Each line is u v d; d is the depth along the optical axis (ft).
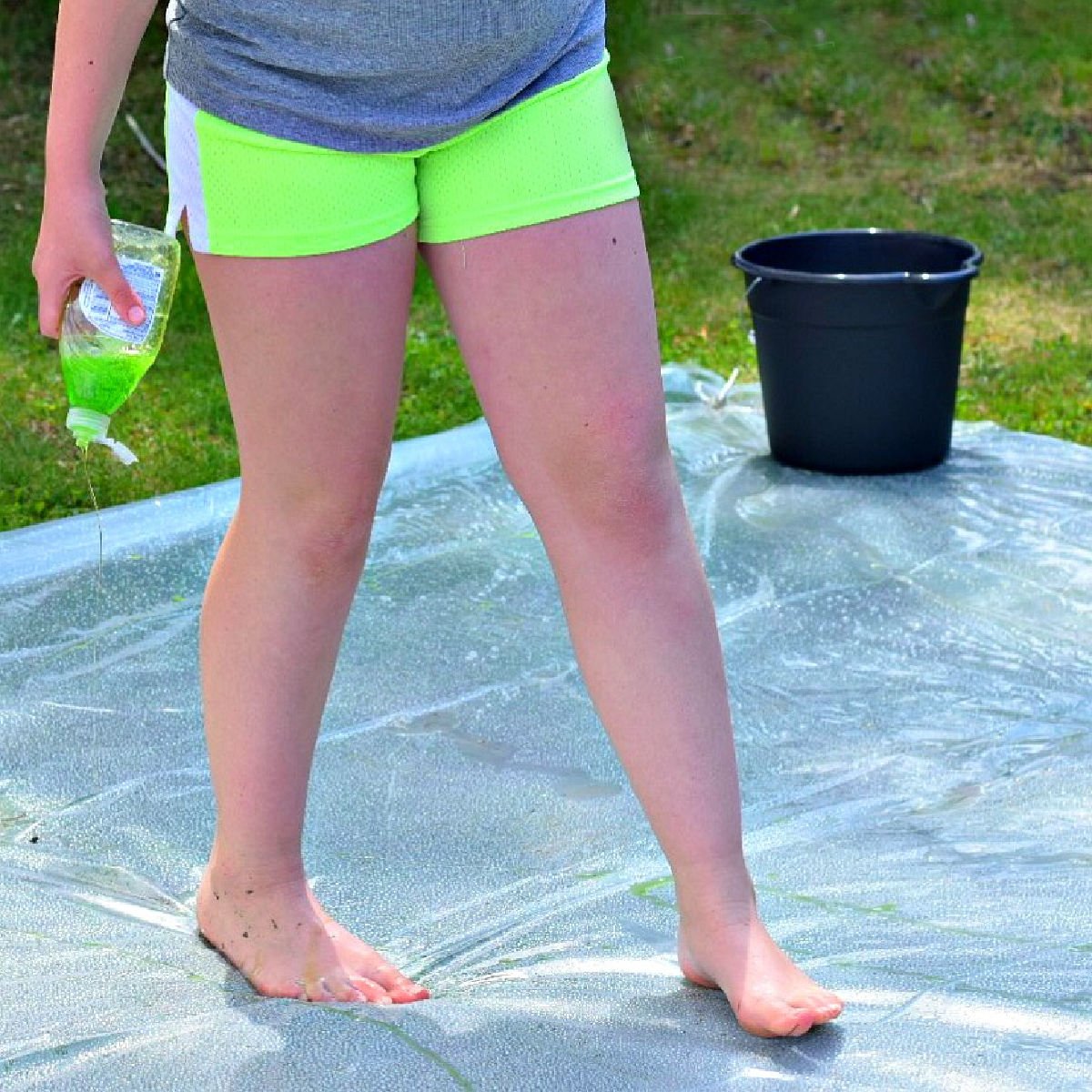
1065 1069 11.63
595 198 11.75
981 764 18.26
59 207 11.68
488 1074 11.62
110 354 12.25
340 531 12.58
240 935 13.60
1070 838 16.37
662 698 12.28
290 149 11.43
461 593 22.65
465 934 14.76
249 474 12.53
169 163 12.12
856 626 21.83
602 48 12.05
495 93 11.46
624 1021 12.43
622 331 11.89
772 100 52.60
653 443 12.11
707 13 57.21
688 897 12.59
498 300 11.85
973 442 28.89
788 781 17.98
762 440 29.14
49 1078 11.72
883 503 25.86
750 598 22.72
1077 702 19.65
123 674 20.06
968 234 43.34
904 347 26.23
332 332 11.86
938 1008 12.60
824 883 15.42
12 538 23.18
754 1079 11.52
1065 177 47.57
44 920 14.75
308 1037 12.16
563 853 16.39
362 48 11.14
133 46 11.66
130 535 23.47
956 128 50.88
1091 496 26.13
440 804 17.40
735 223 44.16
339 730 18.94
